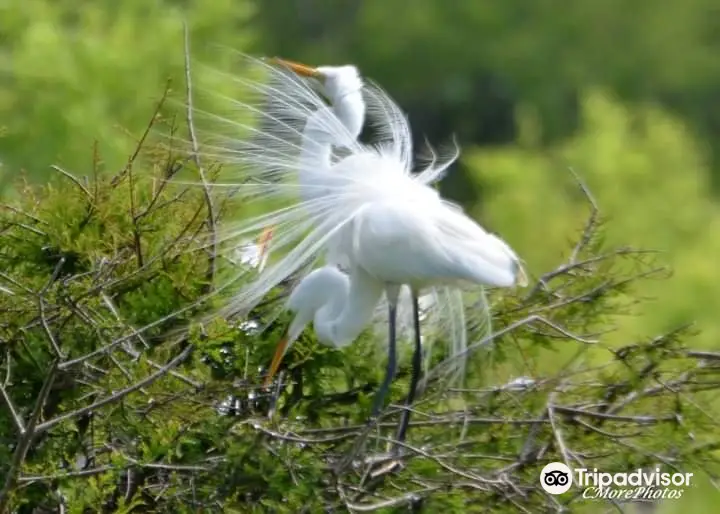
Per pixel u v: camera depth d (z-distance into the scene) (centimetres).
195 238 1103
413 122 4447
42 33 2067
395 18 4447
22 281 1055
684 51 4603
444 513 1009
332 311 1135
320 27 4466
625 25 4572
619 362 1157
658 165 2841
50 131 2016
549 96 4419
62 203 1124
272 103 1256
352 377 1172
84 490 966
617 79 4525
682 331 1126
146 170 1239
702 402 1116
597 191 2802
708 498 1677
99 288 1015
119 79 2073
